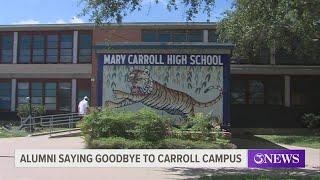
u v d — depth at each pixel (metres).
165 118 20.95
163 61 23.03
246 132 34.34
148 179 13.54
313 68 34.91
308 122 33.69
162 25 35.31
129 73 23.06
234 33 26.95
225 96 22.80
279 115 34.84
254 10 15.28
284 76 35.03
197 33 35.22
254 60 34.81
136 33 35.56
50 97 37.25
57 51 37.38
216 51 22.94
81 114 30.52
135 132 20.69
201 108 22.80
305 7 13.59
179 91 22.91
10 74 37.72
